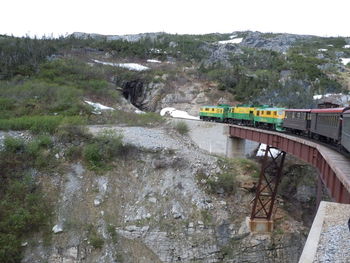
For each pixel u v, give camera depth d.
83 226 30.88
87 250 29.19
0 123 43.38
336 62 148.88
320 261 8.66
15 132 42.28
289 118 37.94
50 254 28.50
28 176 34.50
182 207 33.97
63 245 29.12
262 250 32.28
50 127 42.66
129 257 29.42
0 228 28.73
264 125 46.38
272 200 33.31
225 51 138.50
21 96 58.09
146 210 33.28
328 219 11.43
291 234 33.50
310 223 37.38
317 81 102.94
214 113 62.25
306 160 26.11
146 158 39.50
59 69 77.19
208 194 36.00
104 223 31.53
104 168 37.41
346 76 124.00
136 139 42.94
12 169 35.16
